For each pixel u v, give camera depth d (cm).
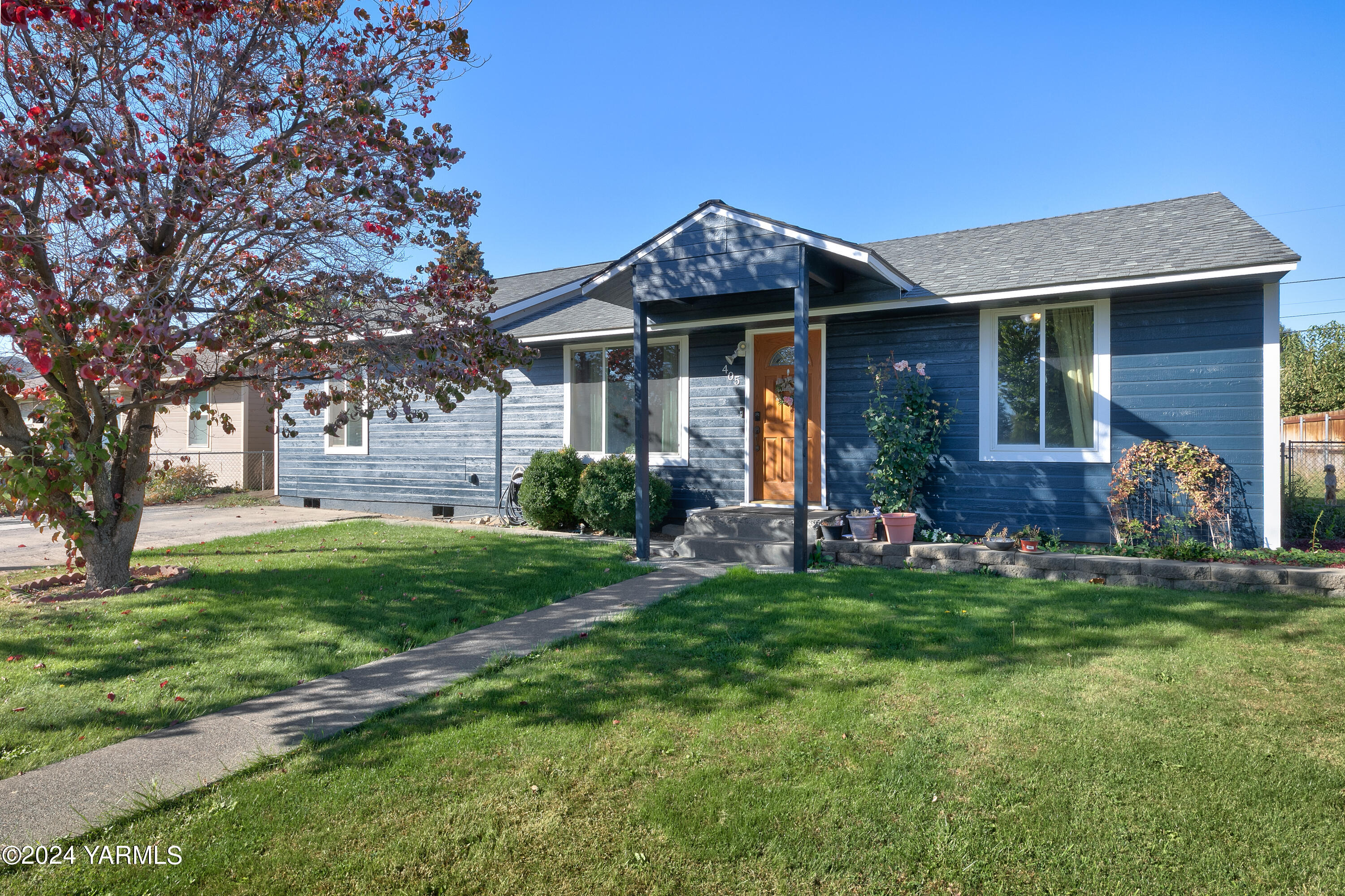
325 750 369
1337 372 2566
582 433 1251
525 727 393
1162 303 823
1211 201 1009
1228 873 268
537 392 1287
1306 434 1752
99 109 584
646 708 418
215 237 587
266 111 609
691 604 644
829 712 408
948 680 455
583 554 898
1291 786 326
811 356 1040
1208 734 377
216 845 285
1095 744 368
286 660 507
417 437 1420
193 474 1797
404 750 368
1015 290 842
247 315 601
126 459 692
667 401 1166
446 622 600
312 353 652
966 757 356
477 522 1276
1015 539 839
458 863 275
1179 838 289
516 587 714
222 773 346
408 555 871
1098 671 467
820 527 905
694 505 1128
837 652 510
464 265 681
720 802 317
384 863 274
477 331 666
